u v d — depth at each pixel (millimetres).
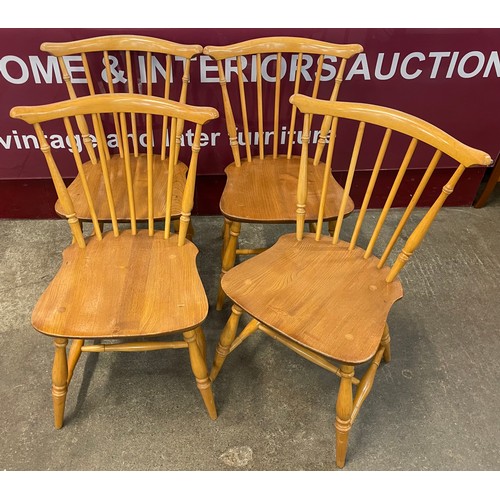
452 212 2100
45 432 1258
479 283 1740
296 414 1319
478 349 1504
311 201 1347
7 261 1767
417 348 1504
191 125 1706
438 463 1214
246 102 1663
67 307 1048
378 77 1642
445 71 1650
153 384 1388
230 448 1238
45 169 1784
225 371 1429
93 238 1275
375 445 1250
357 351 952
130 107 1073
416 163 1912
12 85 1542
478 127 1814
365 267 1180
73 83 1557
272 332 1218
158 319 1022
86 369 1422
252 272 1147
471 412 1327
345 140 1812
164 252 1222
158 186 1422
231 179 1462
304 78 1609
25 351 1453
